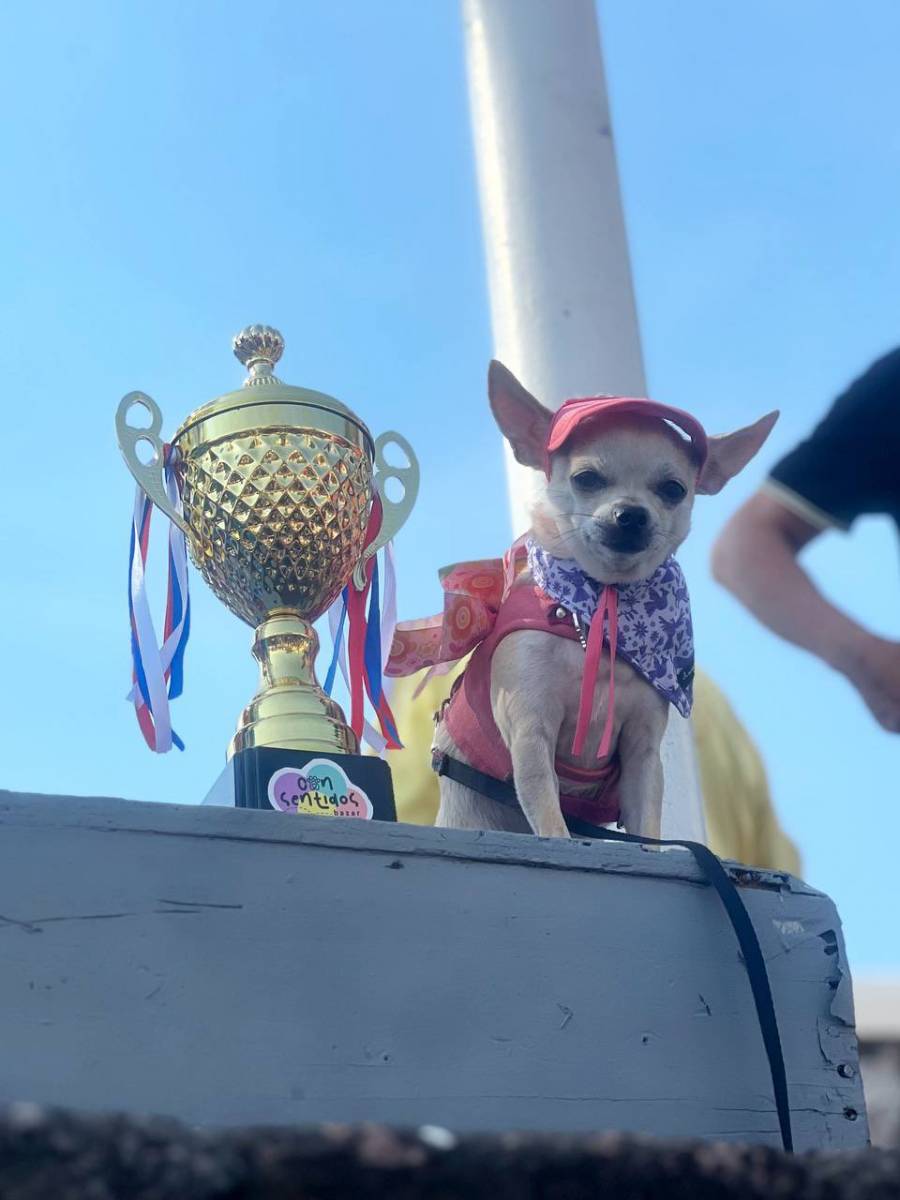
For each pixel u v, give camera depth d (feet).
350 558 3.58
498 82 5.65
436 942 2.48
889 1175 1.51
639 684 3.43
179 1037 2.26
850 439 2.35
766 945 2.73
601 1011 2.56
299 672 3.39
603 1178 1.43
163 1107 2.22
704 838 4.59
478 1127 2.41
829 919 2.79
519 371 5.29
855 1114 2.68
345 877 2.45
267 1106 2.28
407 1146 1.37
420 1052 2.41
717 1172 1.48
